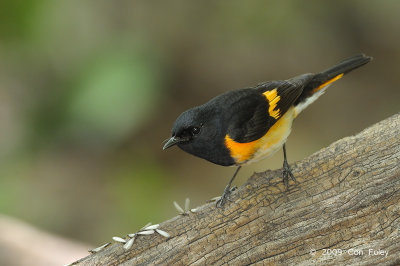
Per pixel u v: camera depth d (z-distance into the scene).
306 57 15.23
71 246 9.00
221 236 6.02
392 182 5.76
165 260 6.01
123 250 6.08
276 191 6.07
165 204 12.49
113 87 12.16
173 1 14.59
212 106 7.04
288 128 7.71
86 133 12.71
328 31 15.43
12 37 11.80
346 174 5.94
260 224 6.00
